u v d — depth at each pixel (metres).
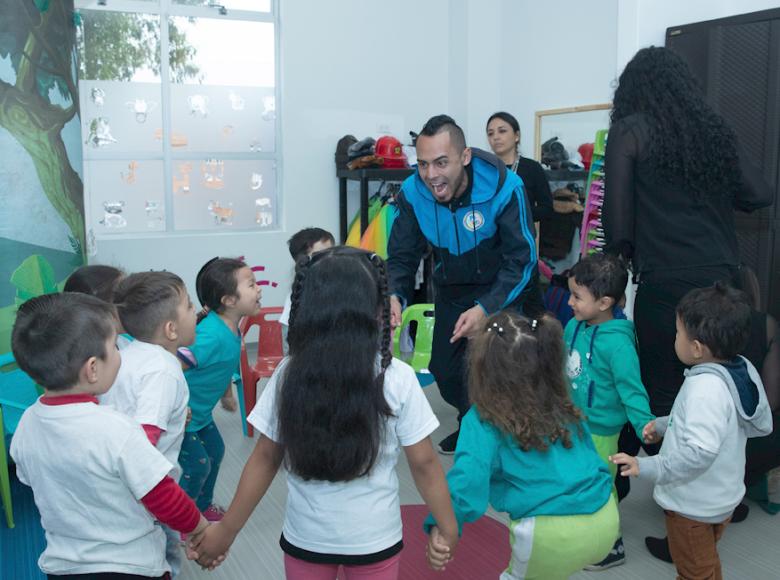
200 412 2.41
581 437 1.75
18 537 2.57
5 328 3.07
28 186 3.17
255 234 5.45
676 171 2.38
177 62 5.23
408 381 1.43
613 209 2.48
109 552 1.46
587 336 2.40
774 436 2.55
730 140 2.40
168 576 1.67
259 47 5.43
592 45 4.71
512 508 1.70
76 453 1.42
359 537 1.41
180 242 5.23
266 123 5.54
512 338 1.67
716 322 1.94
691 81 2.43
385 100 5.71
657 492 2.06
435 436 3.54
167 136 5.26
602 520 1.69
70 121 3.42
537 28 5.20
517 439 1.66
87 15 4.95
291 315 1.40
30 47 3.18
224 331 2.45
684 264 2.40
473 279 2.69
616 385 2.31
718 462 1.95
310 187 5.57
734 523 2.69
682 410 1.96
